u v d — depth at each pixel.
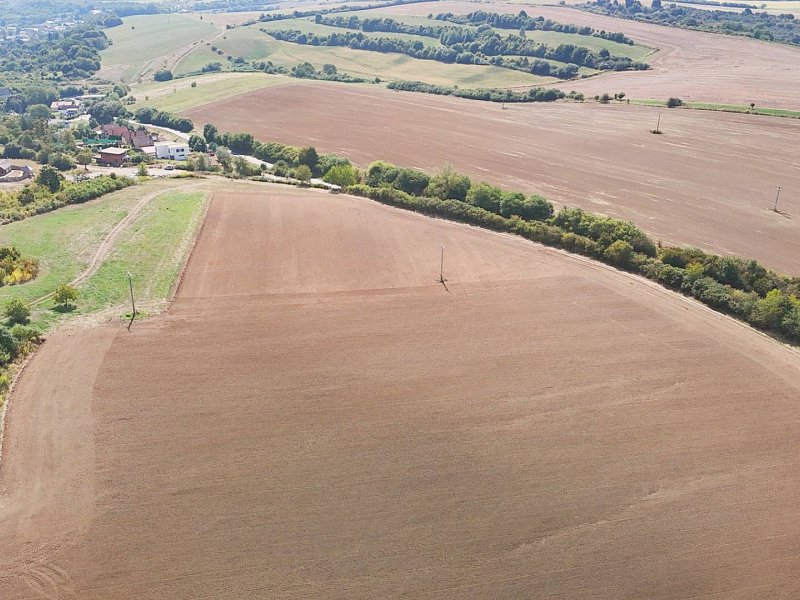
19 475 39.97
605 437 44.06
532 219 82.12
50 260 69.12
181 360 51.69
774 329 57.31
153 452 42.03
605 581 34.16
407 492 39.44
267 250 71.94
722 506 38.78
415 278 66.00
